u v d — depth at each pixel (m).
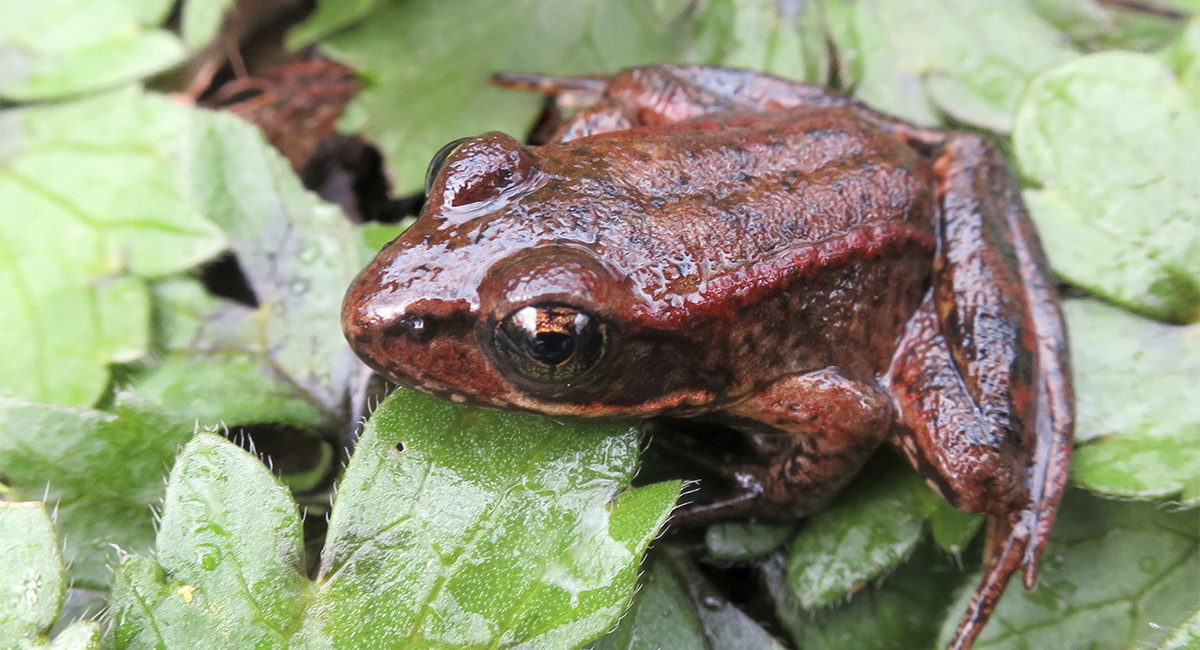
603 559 0.16
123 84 0.20
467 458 0.16
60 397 0.18
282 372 0.18
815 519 0.17
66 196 0.19
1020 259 0.17
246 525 0.16
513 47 0.20
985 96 0.19
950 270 0.17
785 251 0.17
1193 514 0.17
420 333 0.16
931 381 0.17
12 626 0.15
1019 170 0.18
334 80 0.21
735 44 0.20
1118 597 0.17
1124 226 0.18
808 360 0.17
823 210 0.17
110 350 0.18
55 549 0.15
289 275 0.18
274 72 0.21
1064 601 0.17
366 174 0.20
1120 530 0.17
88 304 0.18
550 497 0.16
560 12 0.20
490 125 0.20
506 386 0.16
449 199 0.16
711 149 0.17
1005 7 0.20
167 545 0.15
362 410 0.17
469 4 0.20
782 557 0.18
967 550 0.18
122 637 0.15
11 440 0.16
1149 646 0.17
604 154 0.17
